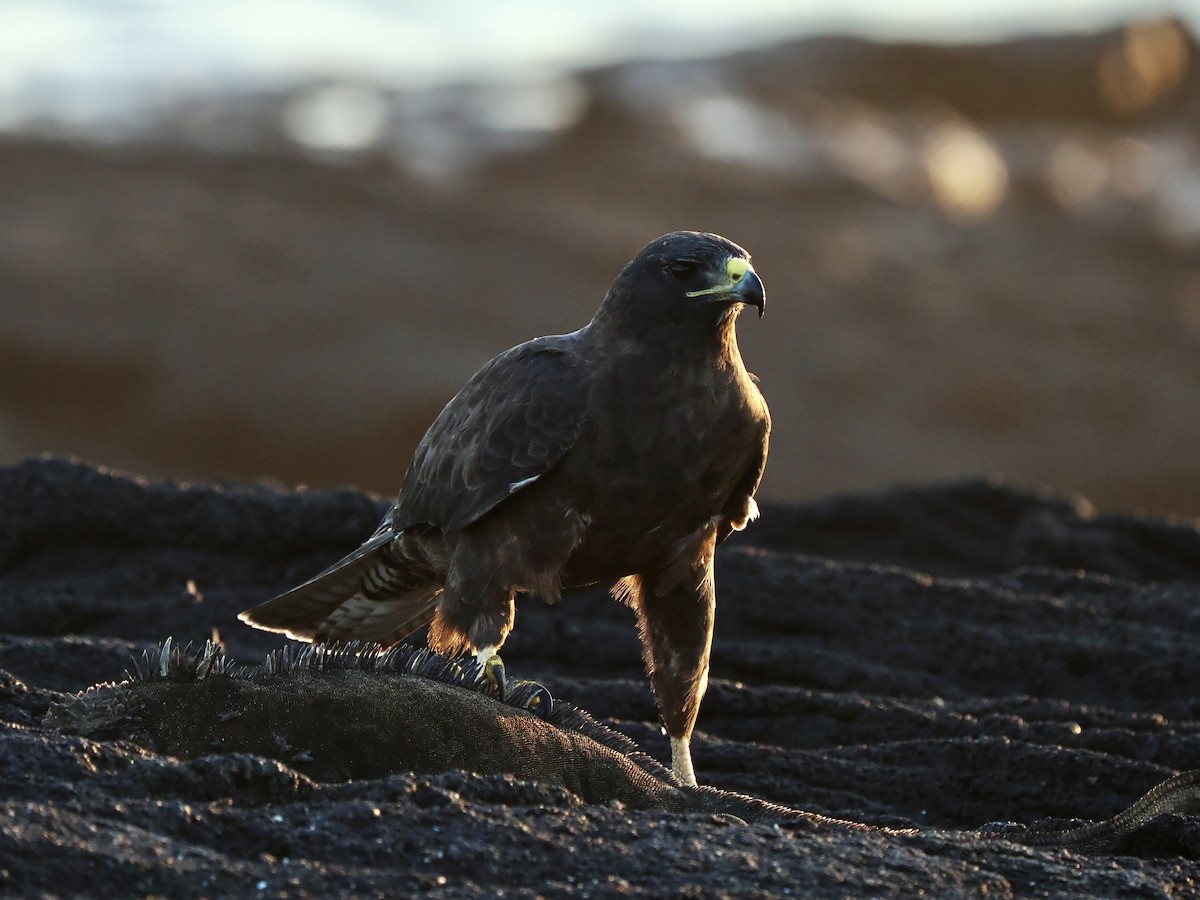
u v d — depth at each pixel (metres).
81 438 42.44
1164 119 72.06
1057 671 11.69
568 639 11.73
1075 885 6.28
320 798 6.10
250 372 44.22
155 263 47.44
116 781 5.94
